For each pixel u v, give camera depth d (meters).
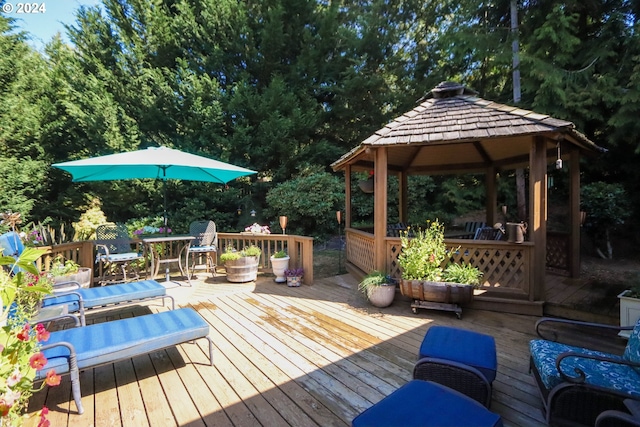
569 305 4.12
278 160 12.14
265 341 3.50
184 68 10.85
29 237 5.43
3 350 1.63
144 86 10.54
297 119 11.49
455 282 4.20
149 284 4.22
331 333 3.70
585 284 5.14
